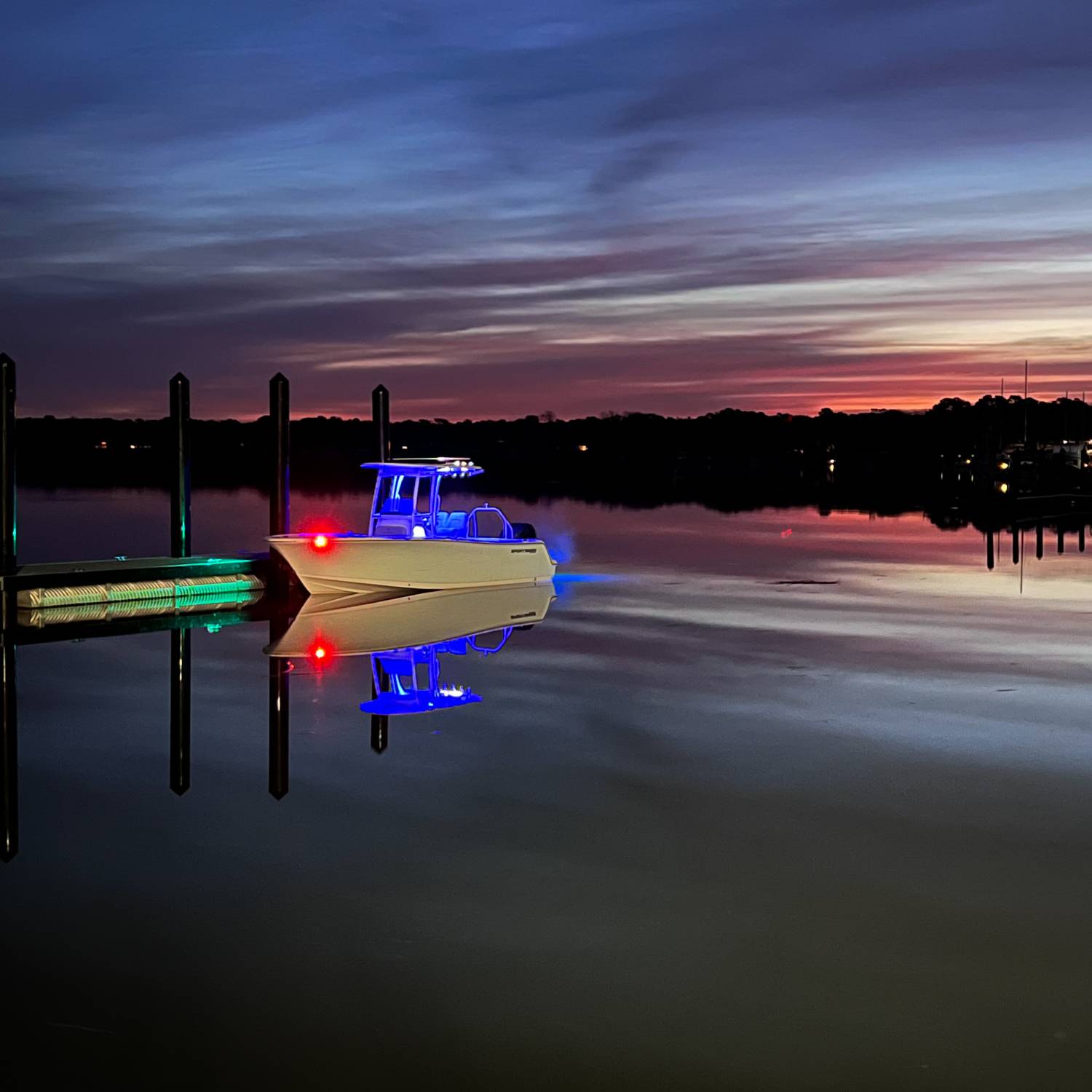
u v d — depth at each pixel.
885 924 9.30
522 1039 7.64
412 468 29.27
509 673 19.67
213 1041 7.59
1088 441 116.94
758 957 8.74
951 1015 7.89
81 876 10.40
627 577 33.97
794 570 35.81
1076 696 17.58
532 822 11.79
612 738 15.15
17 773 13.70
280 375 28.12
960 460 109.88
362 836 11.41
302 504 72.12
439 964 8.66
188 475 28.09
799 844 11.08
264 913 9.57
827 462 130.50
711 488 101.69
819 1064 7.35
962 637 23.28
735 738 15.10
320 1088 7.11
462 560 29.67
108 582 26.31
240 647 22.19
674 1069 7.30
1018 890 9.95
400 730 15.67
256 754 14.48
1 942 9.03
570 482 114.69
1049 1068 7.29
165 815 12.10
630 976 8.46
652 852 10.90
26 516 57.66
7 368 24.08
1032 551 42.19
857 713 16.52
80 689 18.36
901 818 11.84
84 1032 7.70
